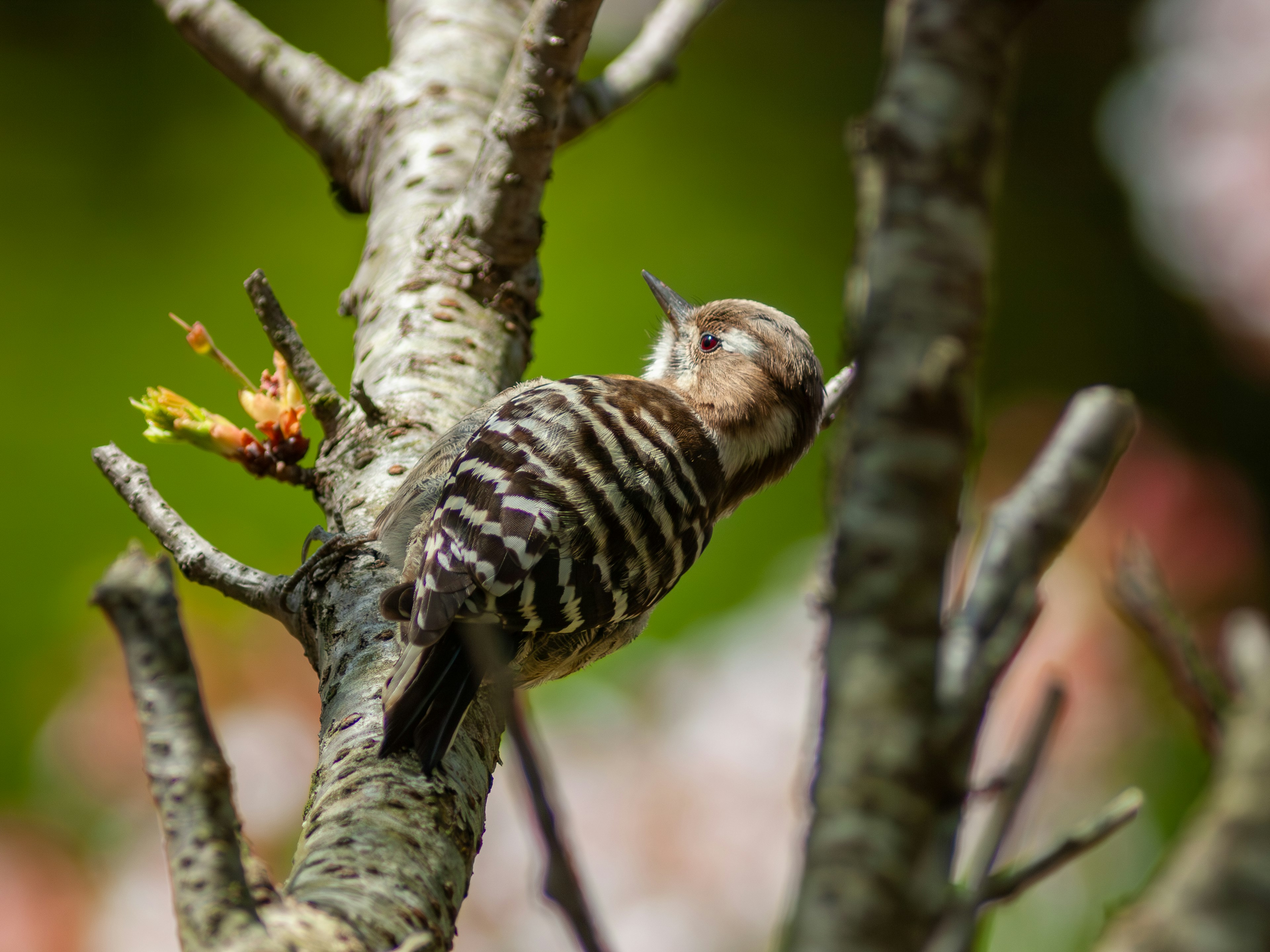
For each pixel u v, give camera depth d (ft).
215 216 43.45
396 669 17.21
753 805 31.68
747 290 46.60
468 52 28.32
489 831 30.25
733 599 39.11
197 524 38.65
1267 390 52.49
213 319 42.19
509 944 29.81
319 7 47.42
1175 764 33.96
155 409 21.72
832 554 7.64
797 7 51.98
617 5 49.96
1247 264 48.67
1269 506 52.01
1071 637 34.63
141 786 31.99
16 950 30.07
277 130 44.37
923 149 7.37
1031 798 22.65
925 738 7.30
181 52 45.24
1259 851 6.16
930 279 7.31
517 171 23.43
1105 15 57.00
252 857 11.75
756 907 30.94
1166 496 40.63
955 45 7.41
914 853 7.24
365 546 20.11
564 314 44.45
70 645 35.70
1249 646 7.00
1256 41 48.93
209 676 31.68
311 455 35.35
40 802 31.91
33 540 38.58
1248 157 48.70
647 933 30.45
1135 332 54.39
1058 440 8.38
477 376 23.34
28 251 42.14
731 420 25.81
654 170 47.09
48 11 45.01
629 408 21.74
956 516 7.38
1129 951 6.28
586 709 34.60
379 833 14.61
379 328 24.14
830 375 44.62
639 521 20.16
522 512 19.03
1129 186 54.60
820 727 7.83
